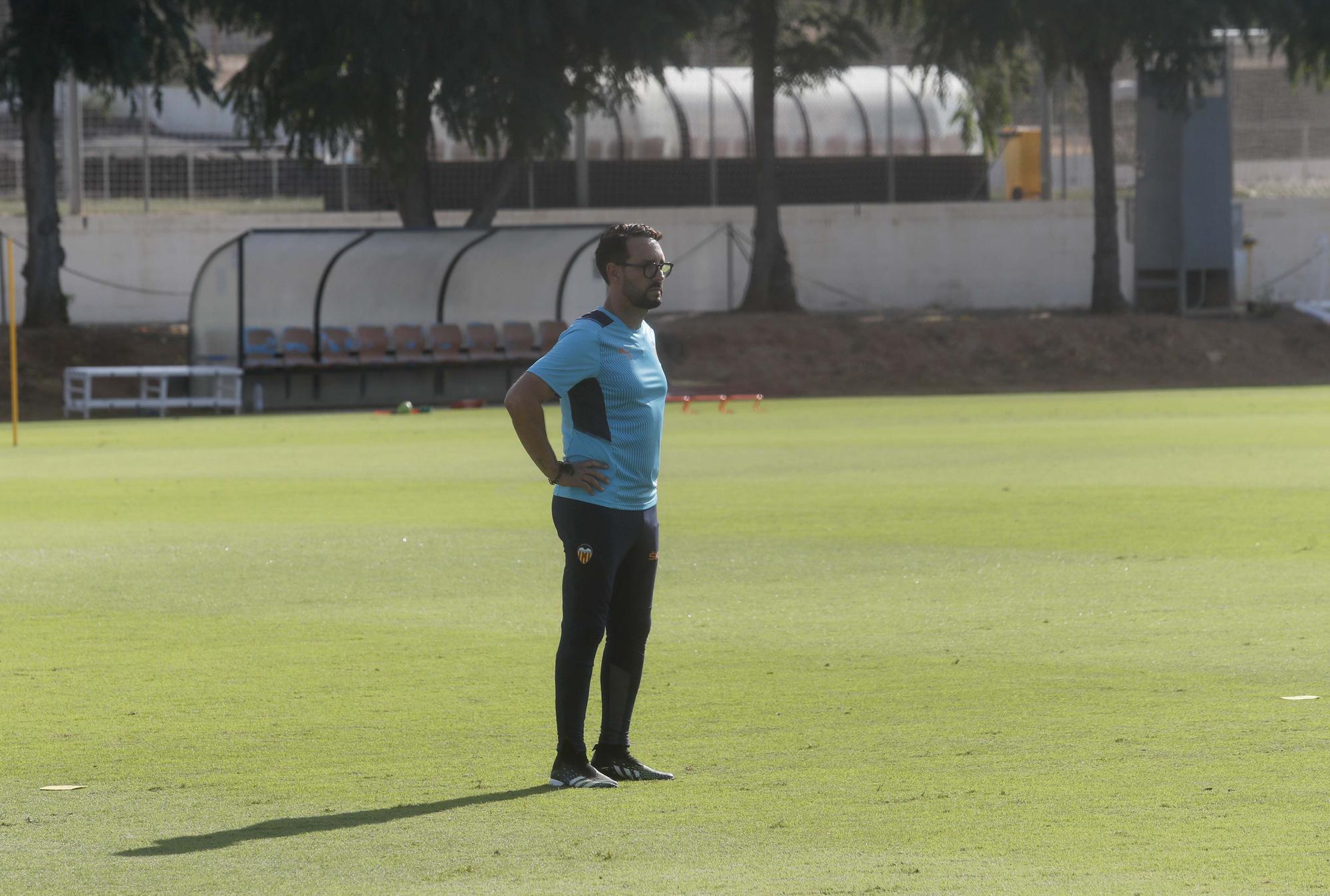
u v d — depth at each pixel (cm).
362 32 14475
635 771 2278
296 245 14450
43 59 14475
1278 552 4606
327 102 14775
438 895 1742
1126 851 1864
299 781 2286
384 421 12025
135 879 1823
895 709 2717
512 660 3250
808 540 5059
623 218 18912
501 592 4175
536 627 3650
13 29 14512
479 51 14800
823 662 3166
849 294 19338
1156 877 1762
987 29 16525
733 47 18438
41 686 3011
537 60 15525
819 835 1962
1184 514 5525
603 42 15500
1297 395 13612
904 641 3378
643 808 2108
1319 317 18488
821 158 19975
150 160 18775
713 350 16275
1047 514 5616
